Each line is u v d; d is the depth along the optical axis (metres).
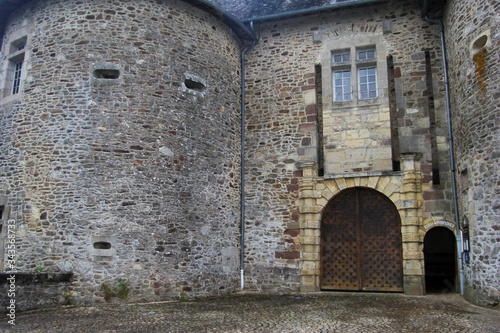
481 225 6.73
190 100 8.38
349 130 8.81
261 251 8.88
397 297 7.66
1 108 8.37
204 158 8.40
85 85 7.78
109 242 7.25
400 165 8.40
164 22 8.34
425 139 8.36
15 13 8.86
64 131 7.66
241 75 9.79
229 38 9.50
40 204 7.52
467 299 7.20
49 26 8.20
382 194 8.49
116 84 7.81
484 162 6.70
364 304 6.98
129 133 7.69
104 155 7.53
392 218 8.41
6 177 7.93
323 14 9.52
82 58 7.89
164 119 7.97
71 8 8.16
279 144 9.23
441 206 8.03
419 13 8.91
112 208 7.36
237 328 5.37
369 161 8.58
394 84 8.80
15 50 8.80
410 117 8.53
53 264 7.22
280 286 8.61
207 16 9.00
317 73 9.47
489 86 6.70
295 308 6.71
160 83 8.07
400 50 8.87
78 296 7.03
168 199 7.75
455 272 8.06
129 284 7.18
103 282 7.11
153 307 6.79
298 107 9.26
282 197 8.98
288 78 9.48
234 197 8.98
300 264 8.59
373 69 9.10
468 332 5.01
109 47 7.93
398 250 8.29
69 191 7.42
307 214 8.70
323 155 8.95
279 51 9.68
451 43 8.09
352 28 9.26
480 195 6.79
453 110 8.05
